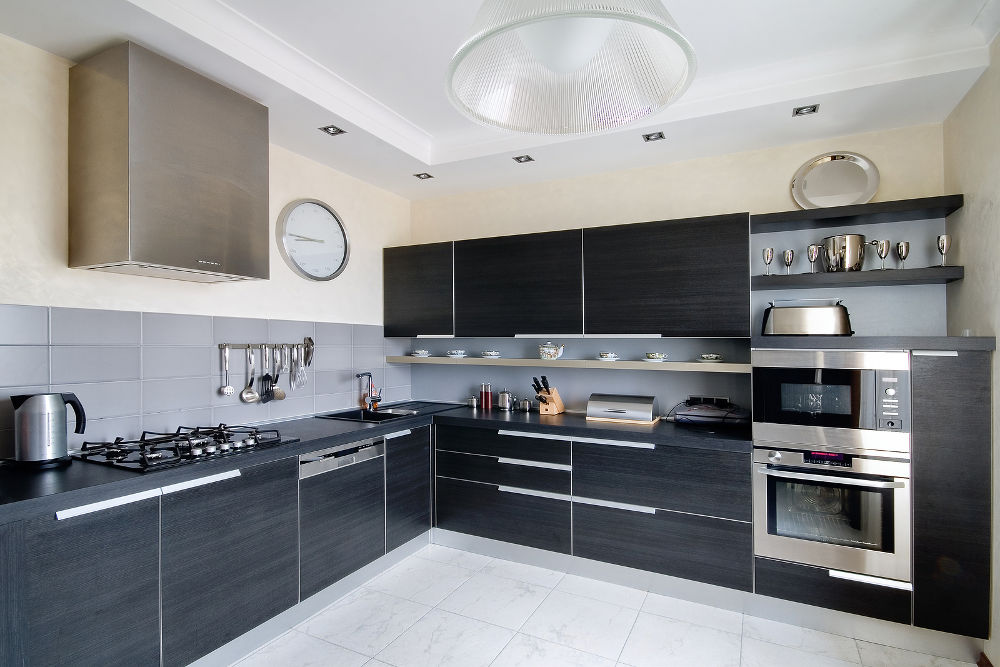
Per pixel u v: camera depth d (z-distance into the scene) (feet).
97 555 5.28
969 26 6.77
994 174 6.70
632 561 8.96
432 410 11.64
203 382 8.32
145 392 7.51
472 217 12.52
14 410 6.00
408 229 13.21
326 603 8.37
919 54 7.08
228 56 6.58
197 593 6.28
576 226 11.35
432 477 10.93
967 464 7.02
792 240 9.46
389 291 12.12
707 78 8.07
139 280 7.48
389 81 8.23
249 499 6.93
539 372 11.77
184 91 6.72
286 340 9.76
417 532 10.43
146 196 6.23
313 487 7.97
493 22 2.81
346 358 11.13
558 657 7.08
